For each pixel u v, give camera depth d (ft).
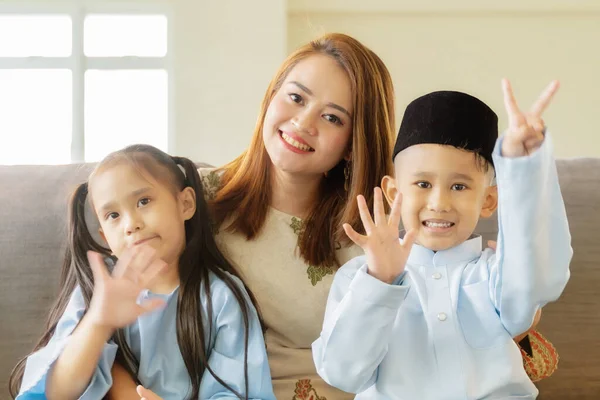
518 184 3.40
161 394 4.22
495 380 3.74
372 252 3.58
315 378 4.64
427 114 3.85
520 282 3.60
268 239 4.82
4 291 4.79
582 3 14.76
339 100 4.57
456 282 3.94
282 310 4.71
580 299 4.87
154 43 15.55
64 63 15.49
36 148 15.66
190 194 4.51
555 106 15.06
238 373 4.22
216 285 4.43
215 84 15.08
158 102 15.60
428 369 3.81
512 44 15.06
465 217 3.85
